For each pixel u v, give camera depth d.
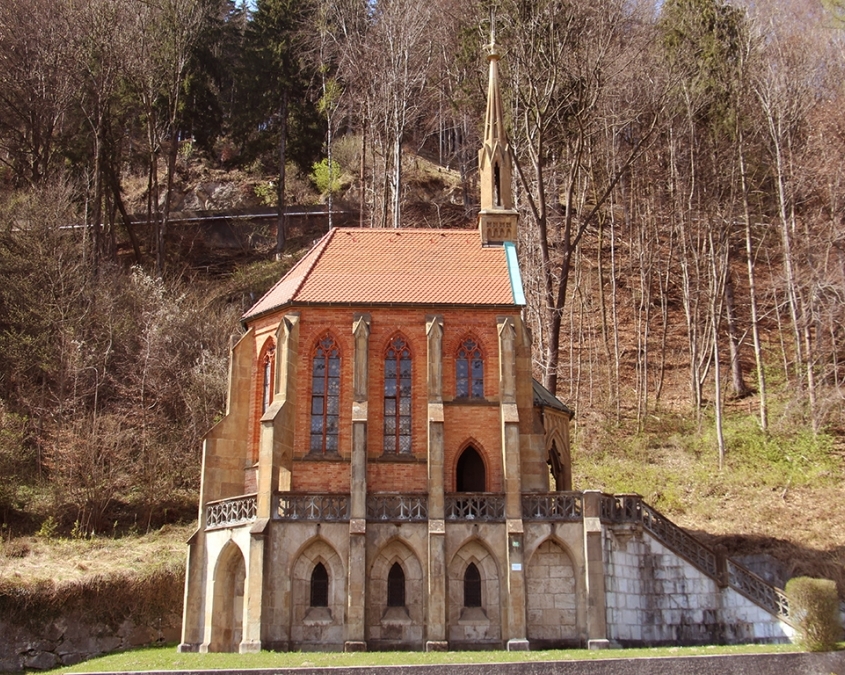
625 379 70.06
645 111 65.75
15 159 75.44
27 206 64.88
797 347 61.69
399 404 39.97
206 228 87.62
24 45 73.94
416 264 43.47
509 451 37.72
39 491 51.53
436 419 37.91
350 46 76.81
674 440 59.94
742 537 45.97
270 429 37.28
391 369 40.31
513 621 35.22
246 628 34.94
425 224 89.56
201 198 93.00
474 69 56.62
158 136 83.56
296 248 86.25
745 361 69.81
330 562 36.31
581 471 56.84
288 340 39.38
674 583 37.03
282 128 89.69
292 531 36.19
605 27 55.62
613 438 61.38
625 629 36.00
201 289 76.62
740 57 62.88
